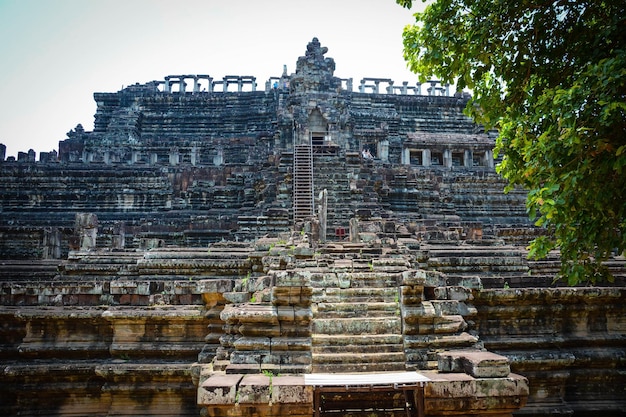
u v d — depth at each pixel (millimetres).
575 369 14242
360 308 13141
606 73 9844
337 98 51438
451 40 13359
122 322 14508
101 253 22031
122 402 14117
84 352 14688
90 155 48594
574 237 11992
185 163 47125
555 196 11453
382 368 11547
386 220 29641
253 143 52156
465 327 12398
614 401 14172
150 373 13844
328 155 38312
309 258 17859
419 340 11930
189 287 14766
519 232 30531
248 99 61812
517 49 13141
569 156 11016
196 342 14445
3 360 14797
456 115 62344
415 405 10656
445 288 13195
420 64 14133
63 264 21141
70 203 40531
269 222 31906
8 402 14641
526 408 13742
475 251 21453
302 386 9734
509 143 13234
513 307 14281
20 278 23938
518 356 13750
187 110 61750
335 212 32750
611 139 10688
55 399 14586
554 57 13047
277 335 11906
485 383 10055
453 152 49719
